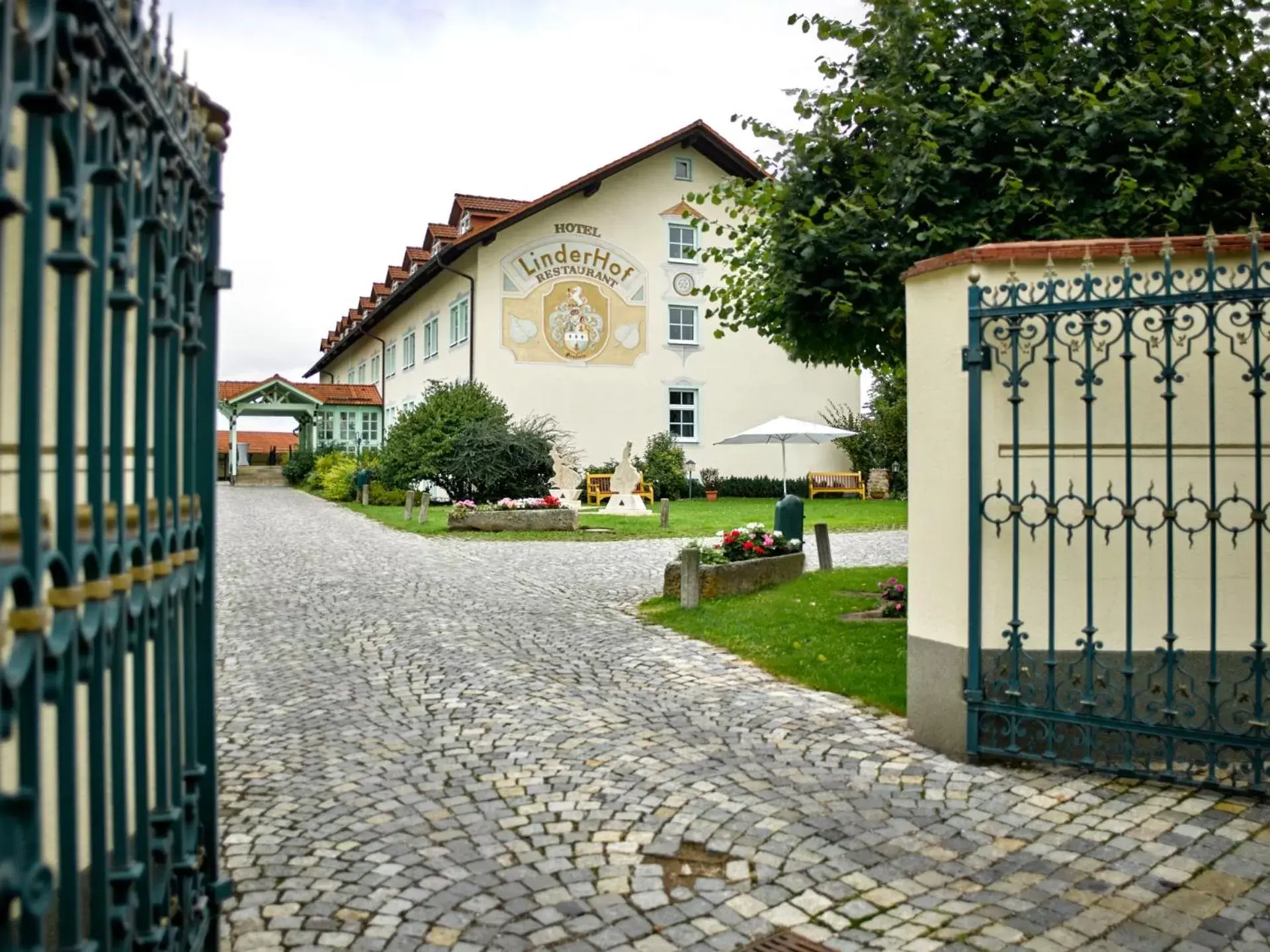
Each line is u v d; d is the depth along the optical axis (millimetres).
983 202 7621
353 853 4012
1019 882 3725
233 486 41375
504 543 17578
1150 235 7520
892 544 17172
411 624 9336
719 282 32375
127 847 2125
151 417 2631
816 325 8852
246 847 4059
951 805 4523
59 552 1756
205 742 2943
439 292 33281
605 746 5484
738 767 5102
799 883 3750
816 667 7234
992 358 5145
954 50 8133
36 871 1565
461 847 4086
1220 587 4984
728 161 31891
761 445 33469
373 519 23000
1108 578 5078
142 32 2035
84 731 2836
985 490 5141
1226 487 5004
